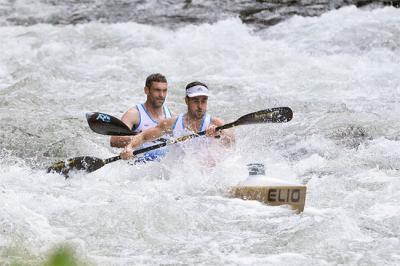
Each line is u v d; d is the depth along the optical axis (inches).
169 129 929.5
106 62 1579.7
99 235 677.3
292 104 1269.7
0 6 2273.6
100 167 892.6
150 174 892.6
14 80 1488.7
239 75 1471.5
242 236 678.5
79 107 1290.6
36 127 1154.7
